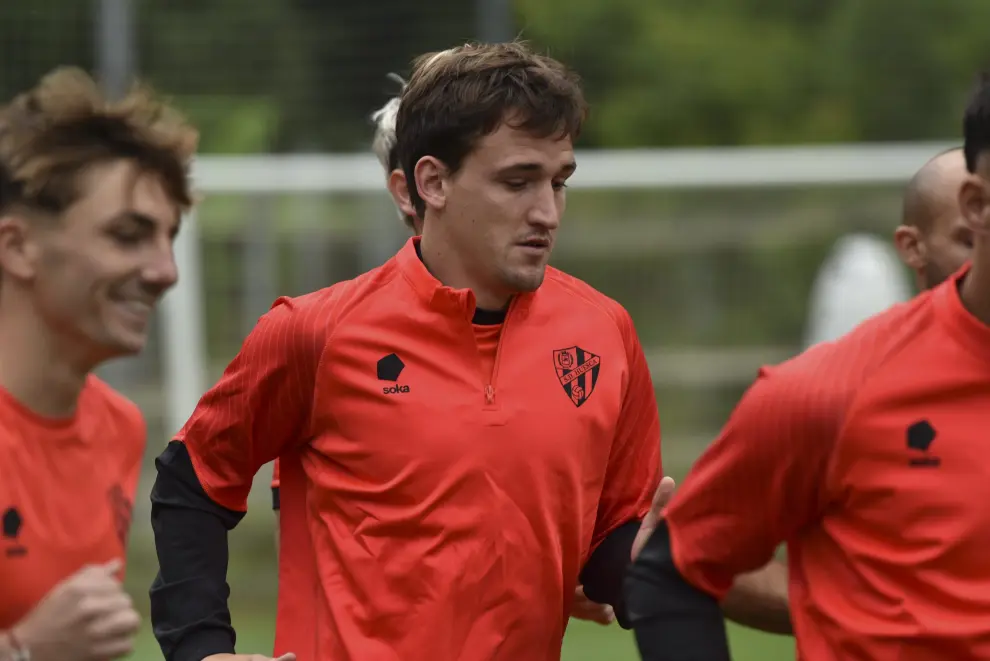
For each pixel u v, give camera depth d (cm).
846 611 845
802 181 3922
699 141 6762
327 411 1066
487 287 1066
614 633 3083
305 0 3672
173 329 3709
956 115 5138
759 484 847
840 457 825
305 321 1068
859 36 5931
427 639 1026
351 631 1044
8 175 897
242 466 1109
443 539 1027
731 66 6756
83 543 981
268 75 3722
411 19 3616
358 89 3678
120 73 3394
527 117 1024
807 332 3925
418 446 1032
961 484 803
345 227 3825
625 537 1119
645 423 1144
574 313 1099
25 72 3434
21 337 935
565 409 1060
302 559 1109
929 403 812
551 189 1047
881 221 3928
